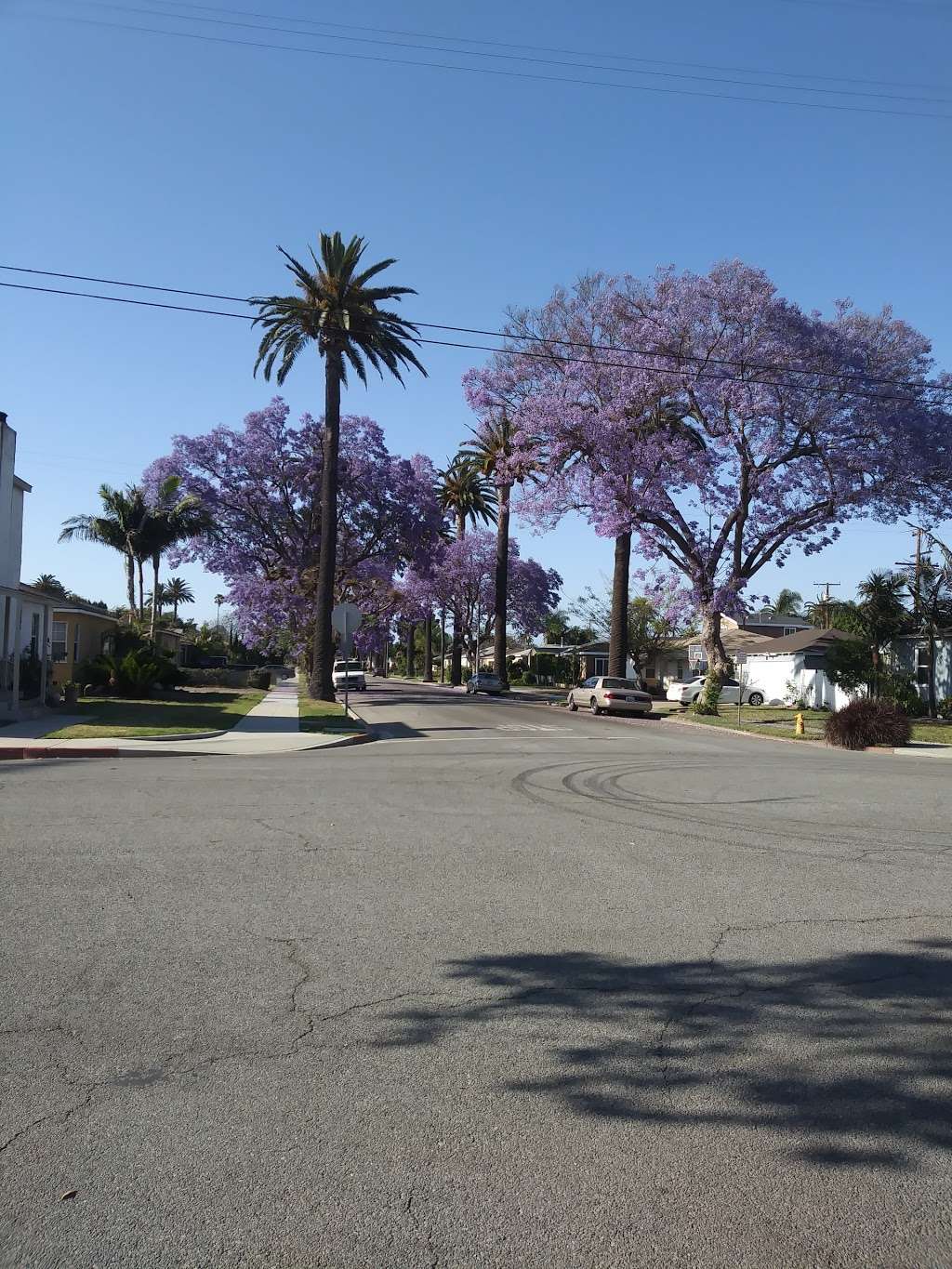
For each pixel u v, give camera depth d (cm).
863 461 3134
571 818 1112
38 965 579
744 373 3116
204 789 1273
